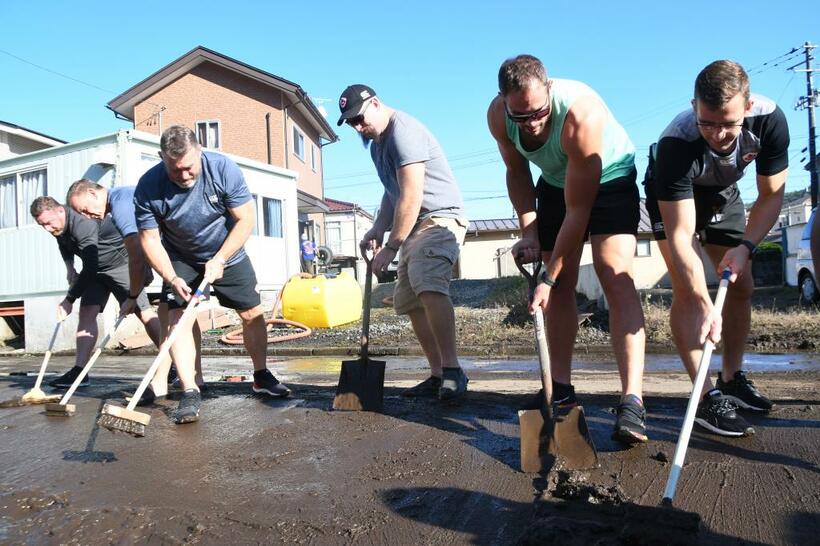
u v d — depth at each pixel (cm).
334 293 1363
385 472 278
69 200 495
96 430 368
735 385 358
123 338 1166
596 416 350
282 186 1675
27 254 1286
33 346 1277
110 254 554
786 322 1063
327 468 287
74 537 226
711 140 275
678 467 222
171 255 420
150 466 299
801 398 406
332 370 845
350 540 217
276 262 1638
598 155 285
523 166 350
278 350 1089
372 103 383
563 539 198
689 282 300
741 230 340
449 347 397
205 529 228
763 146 290
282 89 2225
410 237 404
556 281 334
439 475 271
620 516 220
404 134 380
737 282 340
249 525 230
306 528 226
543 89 278
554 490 245
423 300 393
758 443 294
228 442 332
